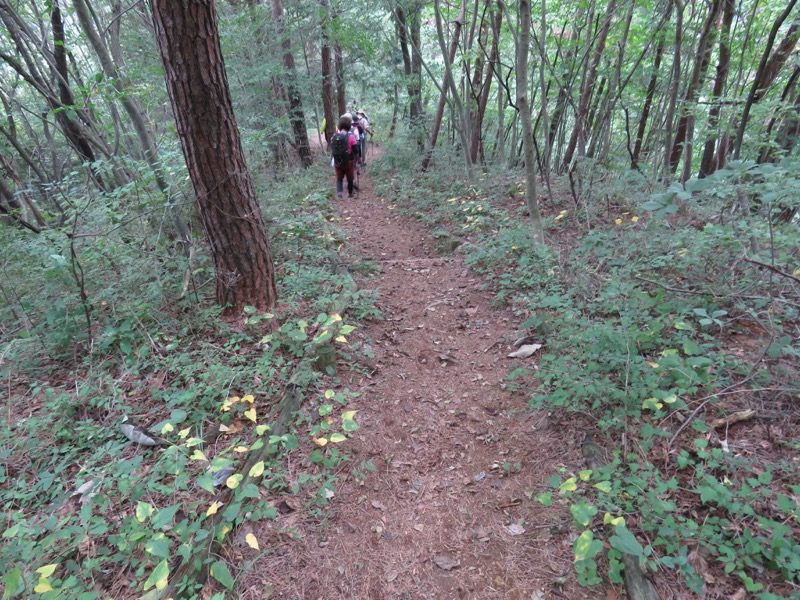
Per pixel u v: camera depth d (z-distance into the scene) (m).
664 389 2.73
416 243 6.86
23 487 2.48
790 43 5.47
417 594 2.07
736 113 5.17
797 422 2.42
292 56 11.62
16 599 1.88
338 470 2.71
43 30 5.16
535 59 8.00
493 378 3.51
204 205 3.70
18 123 9.12
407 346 4.05
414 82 10.91
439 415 3.20
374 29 9.99
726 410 2.55
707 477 2.06
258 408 3.05
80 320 3.85
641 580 1.87
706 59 6.79
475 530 2.36
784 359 2.74
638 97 8.34
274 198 6.80
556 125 8.84
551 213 6.18
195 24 3.14
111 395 3.16
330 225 6.65
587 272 4.10
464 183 8.27
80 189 4.60
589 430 2.72
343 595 2.05
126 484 2.25
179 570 2.01
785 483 2.13
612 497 2.22
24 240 4.67
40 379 3.51
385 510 2.50
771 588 1.77
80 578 2.02
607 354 2.87
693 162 9.38
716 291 3.26
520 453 2.78
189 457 2.35
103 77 4.20
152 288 4.06
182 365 3.37
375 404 3.29
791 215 4.18
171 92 3.36
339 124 9.41
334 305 4.20
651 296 3.46
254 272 3.95
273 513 2.30
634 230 4.62
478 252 5.42
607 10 6.58
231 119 3.56
